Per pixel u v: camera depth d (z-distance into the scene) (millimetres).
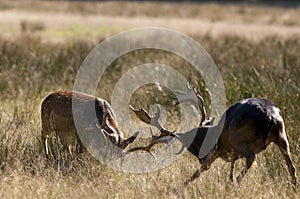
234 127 32750
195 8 153750
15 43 72625
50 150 38656
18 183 32656
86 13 137250
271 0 183750
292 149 37094
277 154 36406
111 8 147875
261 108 32750
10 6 146125
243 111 32750
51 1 162625
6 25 107062
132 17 131375
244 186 32469
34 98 51312
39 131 40906
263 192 31875
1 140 37844
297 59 61312
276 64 59688
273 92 46312
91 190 32250
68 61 63812
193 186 32562
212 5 165125
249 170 34531
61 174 34469
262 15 141625
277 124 32719
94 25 111312
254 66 57375
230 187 32188
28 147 38469
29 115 44000
